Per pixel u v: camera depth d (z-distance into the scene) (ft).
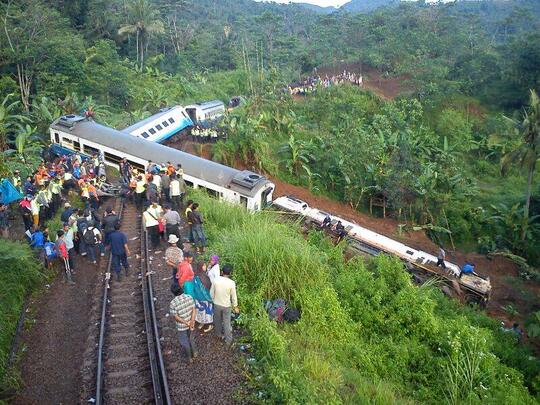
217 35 245.45
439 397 35.42
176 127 100.68
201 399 26.78
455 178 98.48
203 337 32.09
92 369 29.73
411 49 187.83
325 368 29.96
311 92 153.89
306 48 210.79
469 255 87.92
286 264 39.29
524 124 88.53
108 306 36.83
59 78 116.57
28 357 31.37
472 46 199.62
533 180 126.93
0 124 79.30
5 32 110.22
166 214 44.68
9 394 27.27
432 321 41.47
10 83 108.17
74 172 62.44
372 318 41.47
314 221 69.62
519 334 53.67
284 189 92.73
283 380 26.96
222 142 96.22
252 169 94.73
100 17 182.29
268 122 114.42
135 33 191.11
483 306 60.85
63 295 39.32
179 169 62.08
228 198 68.69
